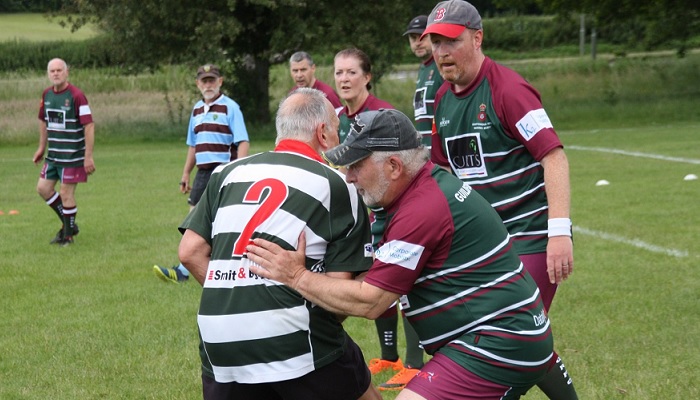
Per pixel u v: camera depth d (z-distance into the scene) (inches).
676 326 249.6
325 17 1026.1
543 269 172.1
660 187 522.3
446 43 169.5
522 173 172.1
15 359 235.9
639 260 336.2
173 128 1054.4
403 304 140.2
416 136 135.0
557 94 1229.7
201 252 145.2
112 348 244.5
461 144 177.0
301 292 132.4
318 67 1365.7
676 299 278.2
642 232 390.0
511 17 2465.6
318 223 137.6
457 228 132.6
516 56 2210.9
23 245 407.8
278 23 1028.5
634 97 1170.6
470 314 134.0
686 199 475.5
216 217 140.9
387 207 137.9
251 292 134.5
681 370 212.4
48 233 442.6
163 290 313.0
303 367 135.8
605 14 1156.5
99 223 465.4
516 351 133.4
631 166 629.9
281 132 146.5
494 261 134.5
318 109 146.1
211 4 1011.9
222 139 346.6
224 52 1027.9
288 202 136.6
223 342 135.4
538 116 164.6
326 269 140.1
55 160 406.9
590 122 1043.3
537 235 173.2
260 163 142.0
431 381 132.9
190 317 275.4
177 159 801.6
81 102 400.8
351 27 1029.2
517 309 134.3
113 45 1037.8
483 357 132.4
